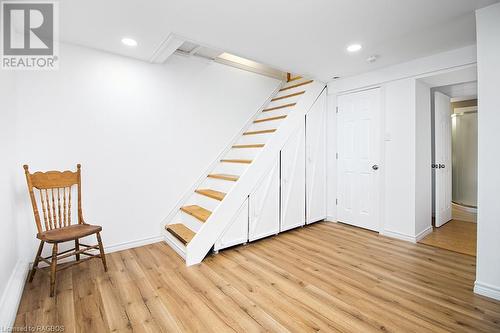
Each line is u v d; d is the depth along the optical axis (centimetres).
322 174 388
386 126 325
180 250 263
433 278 214
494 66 183
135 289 197
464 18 203
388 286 202
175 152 316
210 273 224
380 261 248
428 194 331
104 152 265
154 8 186
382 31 225
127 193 281
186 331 152
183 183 325
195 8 186
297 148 346
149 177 296
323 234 331
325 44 251
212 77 349
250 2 179
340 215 383
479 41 189
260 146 320
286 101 388
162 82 303
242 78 383
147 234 296
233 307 175
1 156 179
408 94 302
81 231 208
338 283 206
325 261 248
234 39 239
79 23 206
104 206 267
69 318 162
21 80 219
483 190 190
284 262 246
